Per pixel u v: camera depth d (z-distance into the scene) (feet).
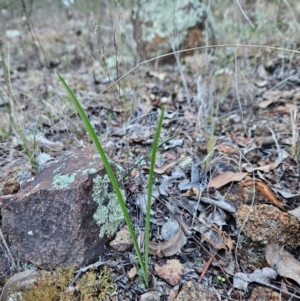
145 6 2.15
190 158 1.22
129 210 1.02
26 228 0.90
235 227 1.00
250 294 0.85
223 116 1.53
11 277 0.88
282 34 1.88
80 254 0.88
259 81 1.79
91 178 0.90
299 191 1.10
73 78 2.05
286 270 0.89
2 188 1.08
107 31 2.55
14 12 2.87
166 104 1.68
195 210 1.03
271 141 1.31
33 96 1.68
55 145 1.35
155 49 2.14
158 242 0.96
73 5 2.89
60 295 0.84
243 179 1.11
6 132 1.35
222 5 2.31
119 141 1.36
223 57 1.81
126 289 0.87
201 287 0.86
